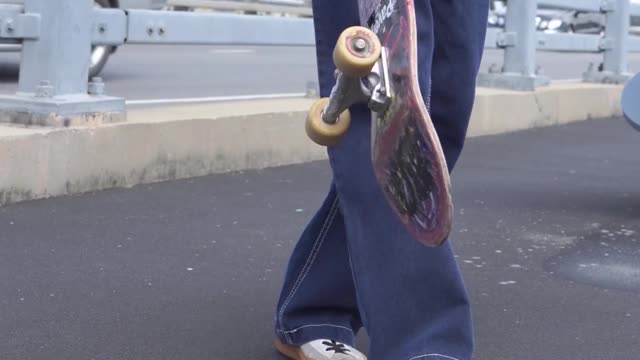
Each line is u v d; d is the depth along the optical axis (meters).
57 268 3.10
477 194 4.73
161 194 4.29
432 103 1.97
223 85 8.78
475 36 1.94
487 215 4.23
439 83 1.95
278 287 3.02
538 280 3.24
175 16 4.61
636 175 5.45
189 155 4.69
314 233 2.28
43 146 3.98
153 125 4.48
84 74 4.26
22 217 3.71
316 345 2.29
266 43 5.07
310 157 5.43
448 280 1.92
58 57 4.15
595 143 6.72
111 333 2.55
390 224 1.93
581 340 2.66
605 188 5.01
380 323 1.94
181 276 3.09
